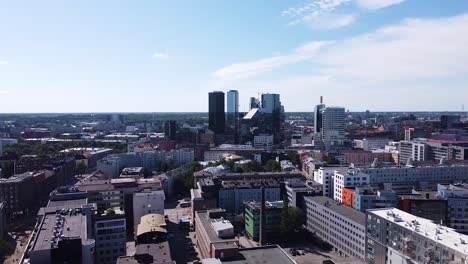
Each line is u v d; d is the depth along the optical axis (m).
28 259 178.75
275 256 177.50
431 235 165.25
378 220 194.00
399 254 177.38
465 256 143.25
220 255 177.25
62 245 166.62
